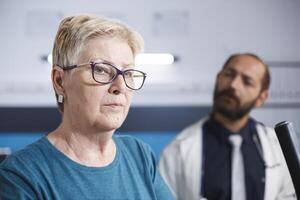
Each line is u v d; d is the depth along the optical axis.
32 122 2.34
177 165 2.10
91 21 0.78
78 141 0.81
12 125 2.34
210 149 2.10
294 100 2.32
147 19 2.37
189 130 2.19
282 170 1.99
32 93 2.34
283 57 2.37
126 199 0.81
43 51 2.35
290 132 0.61
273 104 2.30
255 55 2.26
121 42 0.79
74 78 0.78
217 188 2.04
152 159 0.95
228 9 2.38
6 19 2.35
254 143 2.10
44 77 2.34
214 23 2.37
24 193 0.72
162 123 2.34
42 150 0.79
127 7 2.37
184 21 2.37
